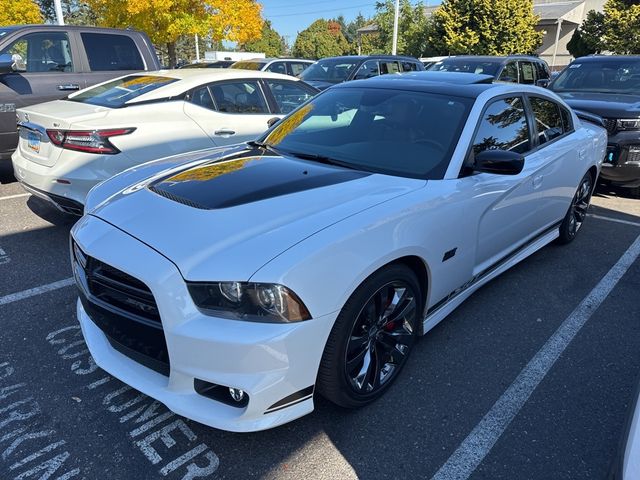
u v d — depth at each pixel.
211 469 2.27
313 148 3.40
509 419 2.62
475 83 3.67
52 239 4.78
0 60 6.04
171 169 3.15
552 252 4.84
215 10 19.66
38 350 3.06
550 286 4.11
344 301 2.24
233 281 2.04
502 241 3.59
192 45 45.84
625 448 1.41
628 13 25.19
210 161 3.25
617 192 7.21
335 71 11.53
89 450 2.35
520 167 2.91
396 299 2.65
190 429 2.49
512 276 4.28
